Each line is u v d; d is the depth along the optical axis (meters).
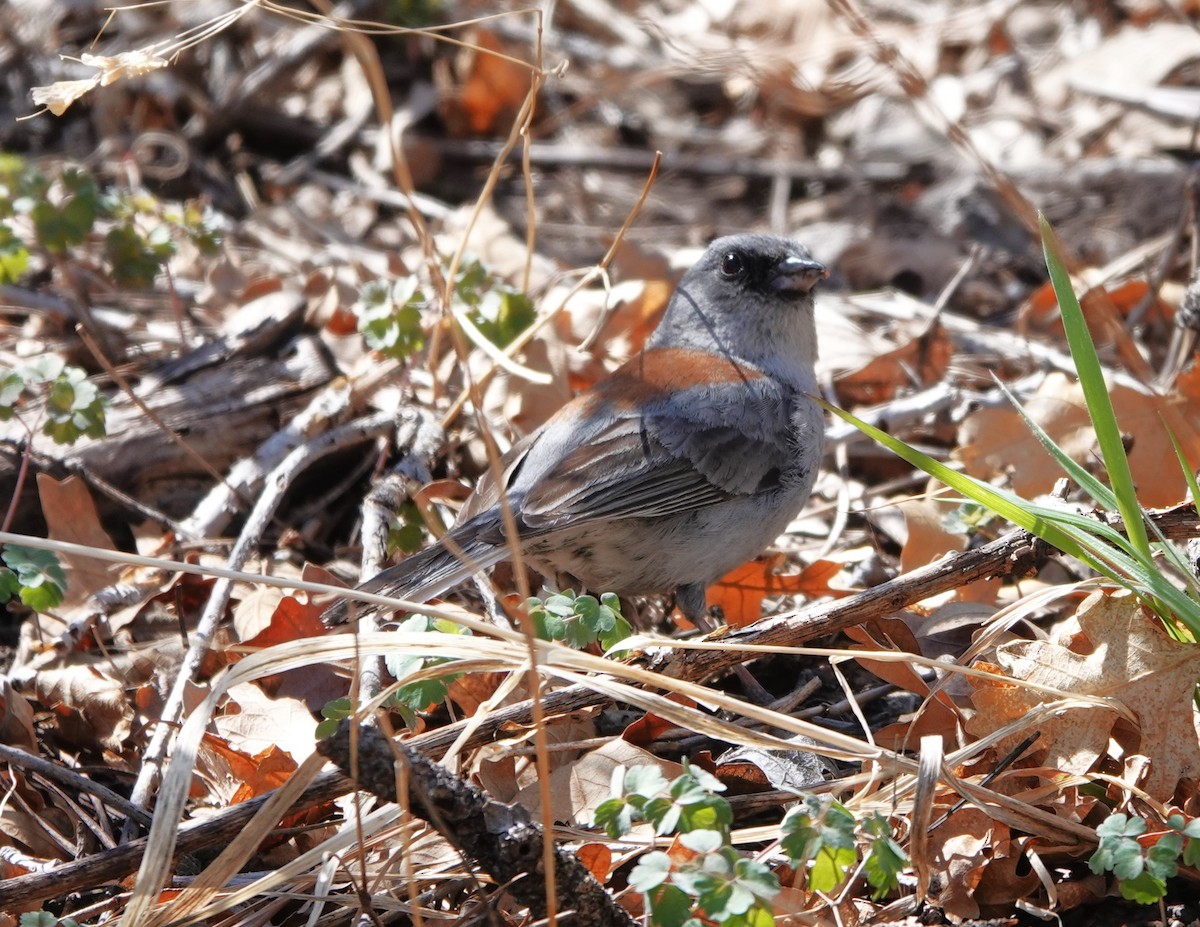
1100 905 6.55
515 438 10.41
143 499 10.05
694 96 17.33
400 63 16.55
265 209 14.50
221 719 7.57
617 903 6.02
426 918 6.27
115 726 7.98
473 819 5.74
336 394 10.55
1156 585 6.66
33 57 15.64
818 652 6.78
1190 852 5.80
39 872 6.04
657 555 8.70
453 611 6.81
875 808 6.69
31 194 10.43
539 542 8.57
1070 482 8.52
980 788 6.41
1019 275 13.94
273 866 6.84
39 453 9.73
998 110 16.36
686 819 5.58
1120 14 17.44
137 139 15.14
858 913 6.37
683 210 15.32
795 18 17.28
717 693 6.22
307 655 6.23
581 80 16.77
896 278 13.96
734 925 5.32
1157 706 6.85
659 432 8.66
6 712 7.80
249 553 9.02
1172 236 12.75
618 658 7.52
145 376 10.70
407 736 7.32
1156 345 12.08
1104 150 15.42
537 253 13.38
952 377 11.70
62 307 11.79
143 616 9.01
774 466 8.89
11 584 7.61
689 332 10.08
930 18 17.66
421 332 9.88
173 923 5.82
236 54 15.99
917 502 9.16
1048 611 8.70
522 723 7.18
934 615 8.17
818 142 16.53
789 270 9.60
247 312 11.23
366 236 14.27
